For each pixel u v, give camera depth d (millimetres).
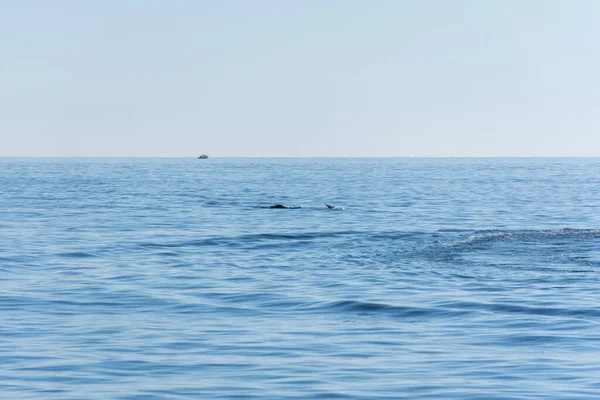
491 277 43719
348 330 32031
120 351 28625
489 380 25203
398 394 23969
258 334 31297
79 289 41062
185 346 29391
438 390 24297
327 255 53406
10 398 23547
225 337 30766
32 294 39656
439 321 33625
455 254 52406
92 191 132250
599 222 78438
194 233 66750
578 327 32219
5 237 63750
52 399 23469
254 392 24156
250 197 117562
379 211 90188
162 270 47500
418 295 38969
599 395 23641
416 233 65812
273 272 46469
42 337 30734
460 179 185875
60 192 128750
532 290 40000
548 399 23359
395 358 27750
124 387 24578
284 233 66188
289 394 23984
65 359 27531
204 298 38750
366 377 25609
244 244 59719
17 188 141125
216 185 156625
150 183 164625
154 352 28516
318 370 26359
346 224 74688
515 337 30672
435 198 113875
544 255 51375
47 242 60562
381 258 51375
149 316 34688
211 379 25391
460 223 76312
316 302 37625
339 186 152000
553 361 27203
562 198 114188
